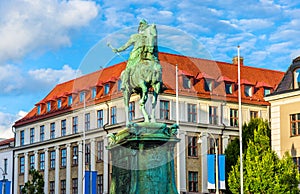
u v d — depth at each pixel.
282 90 45.41
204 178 52.09
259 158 40.91
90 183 43.66
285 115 45.06
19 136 69.69
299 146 43.88
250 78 62.09
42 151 65.56
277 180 39.94
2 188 62.50
